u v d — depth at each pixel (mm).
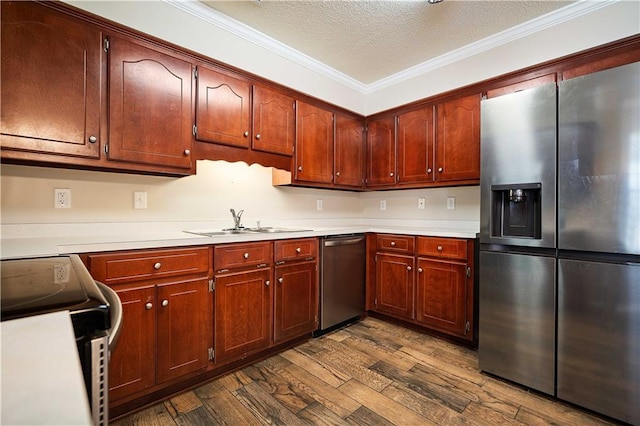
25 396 309
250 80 2330
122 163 1740
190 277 1793
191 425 1517
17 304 591
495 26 2383
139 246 1597
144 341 1614
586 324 1608
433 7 2156
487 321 1978
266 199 2820
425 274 2596
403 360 2184
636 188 1464
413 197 3283
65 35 1541
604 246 1548
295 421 1552
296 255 2371
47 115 1493
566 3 2119
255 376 1968
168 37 2061
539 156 1748
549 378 1729
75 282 776
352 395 1769
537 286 1767
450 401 1715
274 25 2387
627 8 1984
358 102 3471
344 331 2713
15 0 1411
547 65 2152
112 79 1686
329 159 2977
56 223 1768
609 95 1531
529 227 1857
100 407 564
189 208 2318
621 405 1509
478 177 2488
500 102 1906
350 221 3662
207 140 2074
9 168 1629
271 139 2469
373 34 2500
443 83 2883
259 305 2131
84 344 561
